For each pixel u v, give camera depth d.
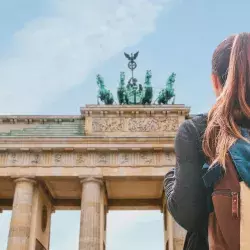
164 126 76.44
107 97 84.31
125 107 77.50
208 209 4.14
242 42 4.37
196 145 4.28
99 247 68.25
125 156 72.31
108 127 76.62
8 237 68.31
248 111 4.16
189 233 4.58
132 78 87.44
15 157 72.38
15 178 71.44
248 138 4.10
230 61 4.38
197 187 4.14
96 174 71.00
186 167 4.21
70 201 86.44
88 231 67.81
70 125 78.88
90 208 69.06
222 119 4.21
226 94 4.29
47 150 72.06
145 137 71.81
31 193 71.12
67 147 71.69
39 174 71.19
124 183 76.75
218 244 3.93
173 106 77.31
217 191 3.98
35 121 79.56
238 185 3.90
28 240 68.75
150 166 71.50
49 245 84.12
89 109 77.44
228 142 4.06
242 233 3.76
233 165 3.99
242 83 4.23
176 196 4.18
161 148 71.62
